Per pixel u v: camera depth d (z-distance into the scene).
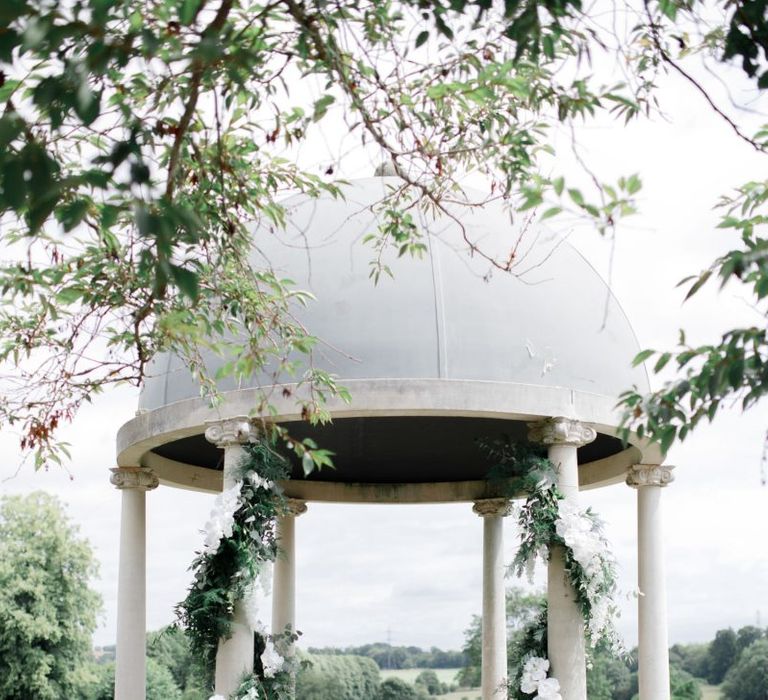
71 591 52.75
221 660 15.74
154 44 5.19
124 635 18.81
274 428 9.01
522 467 16.39
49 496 53.50
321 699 58.69
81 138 7.32
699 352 7.38
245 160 9.80
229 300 9.84
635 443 18.00
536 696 15.89
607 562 16.02
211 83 7.11
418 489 23.55
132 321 8.78
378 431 20.53
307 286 16.83
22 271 8.73
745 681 69.06
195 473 21.52
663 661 18.52
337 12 7.45
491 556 22.48
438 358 16.33
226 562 15.87
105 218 5.08
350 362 16.23
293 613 22.25
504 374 16.47
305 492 22.97
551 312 17.28
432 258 17.08
